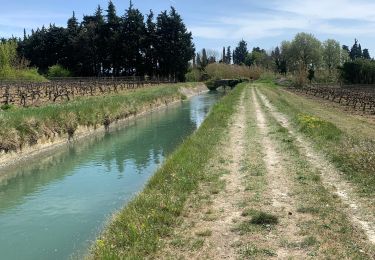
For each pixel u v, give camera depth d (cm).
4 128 2172
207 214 1071
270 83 9712
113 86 6106
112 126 3447
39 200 1562
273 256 826
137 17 9550
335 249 836
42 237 1190
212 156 1717
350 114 3266
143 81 7869
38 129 2436
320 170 1442
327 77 10044
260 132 2306
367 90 6294
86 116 3056
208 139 2069
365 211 1040
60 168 2077
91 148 2580
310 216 1027
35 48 9794
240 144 1980
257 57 15438
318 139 1922
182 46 9738
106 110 3438
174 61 9731
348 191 1200
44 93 4434
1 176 1962
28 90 4331
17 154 2195
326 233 920
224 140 2084
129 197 1523
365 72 8844
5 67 7362
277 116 3089
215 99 6575
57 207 1467
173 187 1270
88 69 9588
